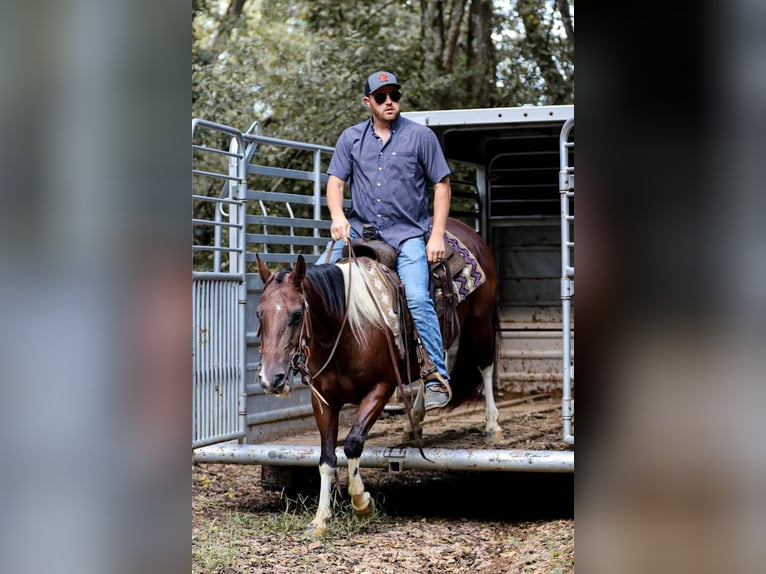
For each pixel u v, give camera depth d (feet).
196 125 18.60
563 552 15.33
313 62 37.83
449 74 40.19
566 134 18.71
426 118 21.95
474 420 24.13
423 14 41.50
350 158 19.20
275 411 21.15
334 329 17.06
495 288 21.99
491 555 16.69
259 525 18.71
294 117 37.93
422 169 19.11
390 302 17.76
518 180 29.94
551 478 23.75
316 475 22.11
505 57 44.06
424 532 18.42
